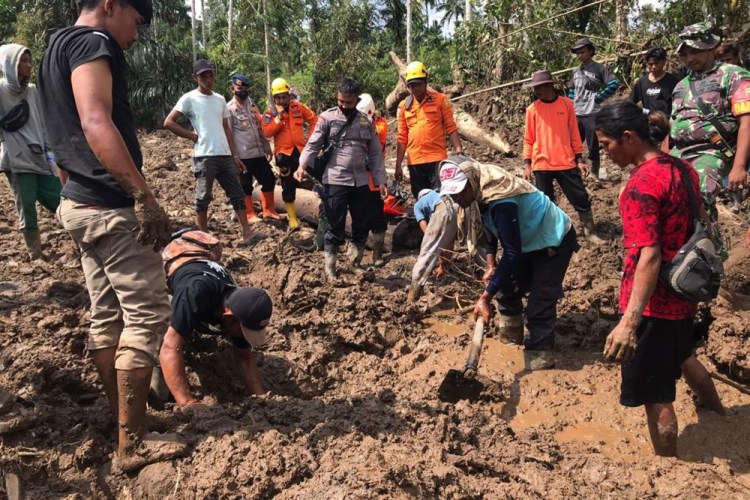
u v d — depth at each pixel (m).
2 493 2.85
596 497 2.91
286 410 3.35
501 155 11.23
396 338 4.80
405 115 6.78
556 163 6.38
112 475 3.01
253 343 3.35
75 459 3.06
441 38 23.09
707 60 4.39
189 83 19.17
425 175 6.75
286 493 2.78
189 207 8.19
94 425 3.28
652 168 2.91
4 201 7.84
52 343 3.89
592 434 3.60
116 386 3.09
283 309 5.00
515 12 13.51
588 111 8.45
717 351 3.96
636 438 3.54
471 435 3.33
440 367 4.33
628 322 2.83
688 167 2.98
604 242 6.53
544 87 6.29
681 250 2.89
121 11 2.71
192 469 2.91
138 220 2.59
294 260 6.12
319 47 19.66
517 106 12.83
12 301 4.66
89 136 2.51
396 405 3.55
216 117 6.54
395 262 6.63
